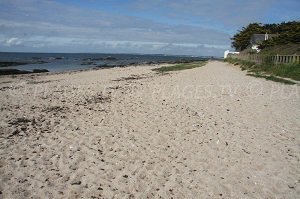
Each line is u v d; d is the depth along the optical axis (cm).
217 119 1163
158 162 764
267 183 652
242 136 956
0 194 604
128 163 757
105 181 663
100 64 6725
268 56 3272
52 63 7012
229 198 596
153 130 1028
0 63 5959
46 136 967
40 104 1510
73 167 731
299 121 1122
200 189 630
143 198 596
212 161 768
